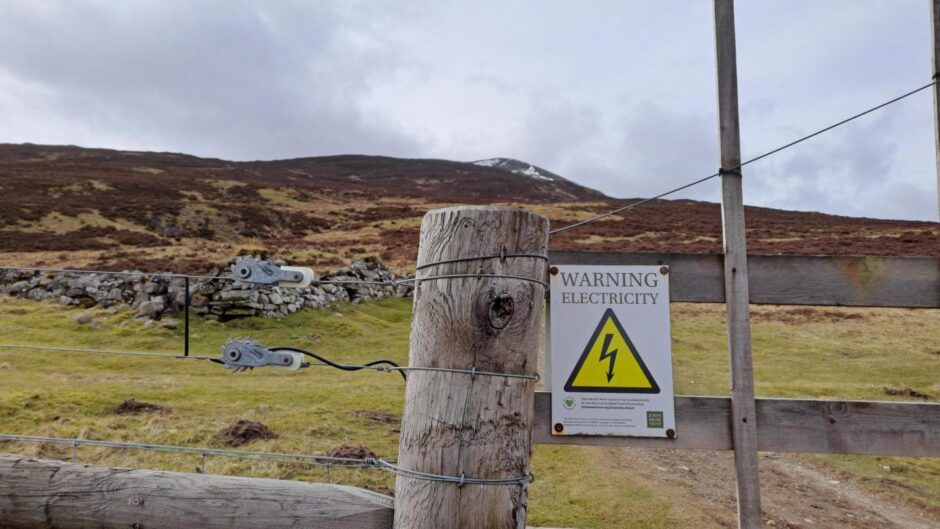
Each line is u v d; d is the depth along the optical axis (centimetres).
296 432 712
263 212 5353
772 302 281
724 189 277
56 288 1641
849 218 5362
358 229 5091
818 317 2062
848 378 1257
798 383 1179
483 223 188
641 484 610
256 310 1511
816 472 707
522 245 190
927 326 1894
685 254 279
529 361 190
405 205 6919
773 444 270
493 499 180
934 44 272
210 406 827
